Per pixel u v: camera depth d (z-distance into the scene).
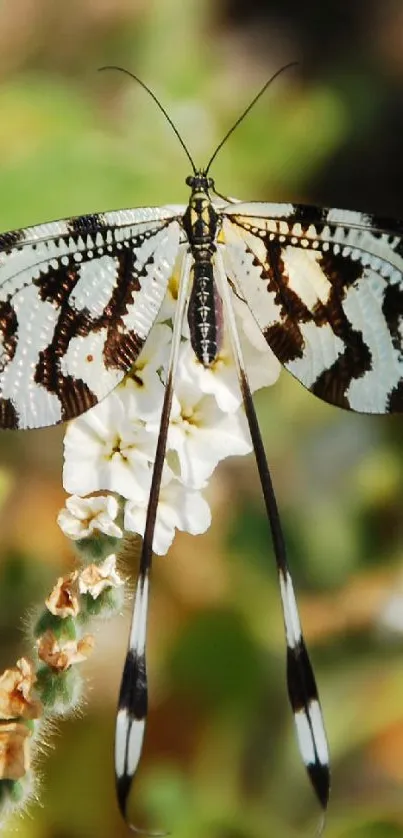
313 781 0.58
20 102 0.69
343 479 0.69
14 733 0.59
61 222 0.59
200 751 0.66
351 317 0.59
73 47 0.71
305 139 0.71
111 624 0.67
